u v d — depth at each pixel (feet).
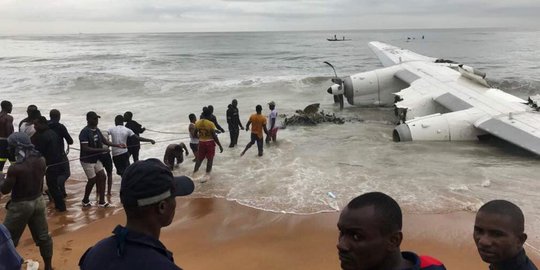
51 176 25.67
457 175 30.63
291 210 25.25
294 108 60.54
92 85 83.51
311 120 49.70
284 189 28.53
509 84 81.56
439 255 19.93
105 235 22.72
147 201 6.72
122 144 29.40
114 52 231.50
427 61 71.92
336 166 33.19
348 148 38.58
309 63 154.51
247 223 23.91
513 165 33.04
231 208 25.93
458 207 24.98
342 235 5.85
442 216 23.85
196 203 26.86
